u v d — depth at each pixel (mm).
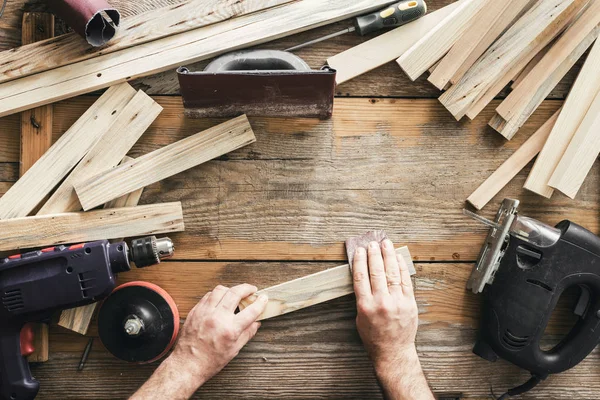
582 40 1204
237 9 1198
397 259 1192
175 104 1251
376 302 1146
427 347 1293
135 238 1237
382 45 1221
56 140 1236
